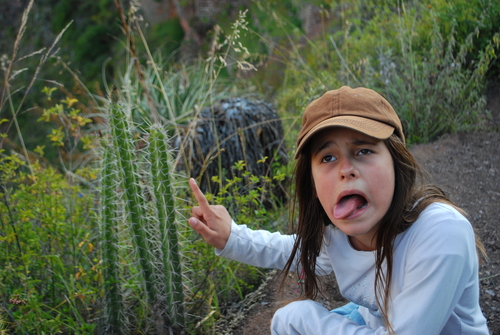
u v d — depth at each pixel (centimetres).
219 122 354
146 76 488
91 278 221
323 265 182
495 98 395
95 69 1595
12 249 229
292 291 246
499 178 306
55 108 273
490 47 373
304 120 147
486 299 220
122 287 211
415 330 131
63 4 1772
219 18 1422
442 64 381
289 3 987
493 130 360
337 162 138
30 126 1229
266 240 176
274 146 361
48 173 266
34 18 1827
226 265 236
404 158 140
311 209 162
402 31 419
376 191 133
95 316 221
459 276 131
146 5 1570
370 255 149
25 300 200
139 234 194
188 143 339
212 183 340
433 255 131
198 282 234
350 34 538
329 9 783
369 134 128
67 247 248
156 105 442
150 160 190
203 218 172
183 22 1470
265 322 227
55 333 200
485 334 148
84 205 283
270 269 269
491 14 402
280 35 918
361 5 555
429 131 379
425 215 139
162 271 198
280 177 241
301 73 508
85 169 325
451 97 373
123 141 186
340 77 423
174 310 202
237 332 222
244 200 236
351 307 180
